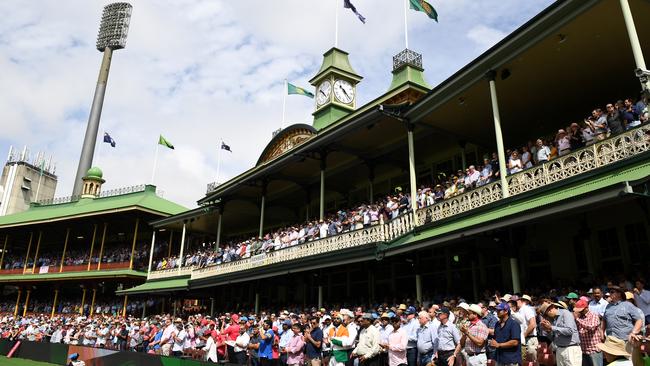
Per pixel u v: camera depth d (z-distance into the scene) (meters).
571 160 11.57
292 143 28.34
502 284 16.92
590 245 14.93
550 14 12.16
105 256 41.44
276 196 29.53
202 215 32.88
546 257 16.30
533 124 18.19
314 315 15.07
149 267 35.41
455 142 20.50
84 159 63.09
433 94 15.93
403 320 12.03
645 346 7.39
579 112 17.22
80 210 42.78
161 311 36.97
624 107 11.81
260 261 23.41
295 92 32.00
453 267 19.06
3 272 45.72
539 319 10.05
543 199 11.70
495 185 13.42
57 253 47.44
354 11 25.81
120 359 17.50
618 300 8.17
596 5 11.43
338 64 32.44
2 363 22.55
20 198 73.75
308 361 12.42
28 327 32.09
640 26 12.35
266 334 14.01
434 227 15.02
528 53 13.40
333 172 24.94
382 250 16.02
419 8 18.94
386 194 24.67
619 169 10.38
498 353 8.27
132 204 38.16
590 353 8.34
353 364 12.45
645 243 13.72
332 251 18.39
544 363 9.83
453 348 9.59
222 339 16.67
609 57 13.83
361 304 20.34
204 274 28.50
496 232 13.05
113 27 71.88
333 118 31.02
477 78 14.62
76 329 28.17
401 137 20.59
